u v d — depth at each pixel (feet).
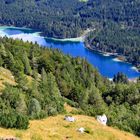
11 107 231.71
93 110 250.37
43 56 565.53
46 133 167.73
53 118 202.08
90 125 194.29
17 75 392.06
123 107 313.32
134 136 209.05
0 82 339.77
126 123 231.91
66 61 612.29
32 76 477.77
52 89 352.28
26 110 224.94
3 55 456.45
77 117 213.05
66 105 336.90
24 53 526.57
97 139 177.68
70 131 176.96
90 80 540.11
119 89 408.87
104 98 424.46
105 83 594.65
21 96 245.24
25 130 164.25
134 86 408.67
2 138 140.87
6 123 162.61
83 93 393.29
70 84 449.48
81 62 632.79
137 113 310.24
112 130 201.57
